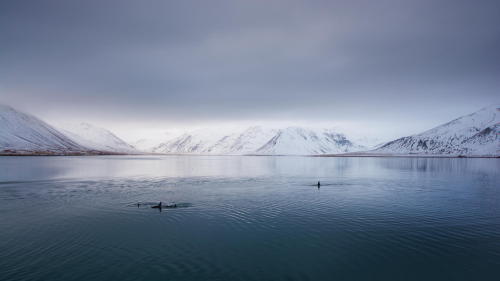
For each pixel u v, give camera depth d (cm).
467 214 3281
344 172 9900
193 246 2248
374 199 4228
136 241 2347
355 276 1784
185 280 1708
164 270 1838
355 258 2042
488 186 5781
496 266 1930
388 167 12875
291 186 5819
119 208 3541
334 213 3325
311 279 1744
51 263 1928
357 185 6009
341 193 4828
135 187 5531
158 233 2553
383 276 1789
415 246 2267
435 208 3606
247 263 1952
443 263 1970
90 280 1705
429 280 1747
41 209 3472
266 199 4206
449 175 8450
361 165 15012
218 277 1750
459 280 1752
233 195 4594
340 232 2609
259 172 9950
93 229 2658
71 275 1764
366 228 2728
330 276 1781
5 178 6919
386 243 2331
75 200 4075
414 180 7012
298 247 2241
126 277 1742
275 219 3039
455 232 2614
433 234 2559
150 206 3656
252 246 2256
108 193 4738
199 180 7019
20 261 1958
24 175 7669
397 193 4831
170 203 3844
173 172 9612
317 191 5078
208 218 3069
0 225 2775
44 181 6366
